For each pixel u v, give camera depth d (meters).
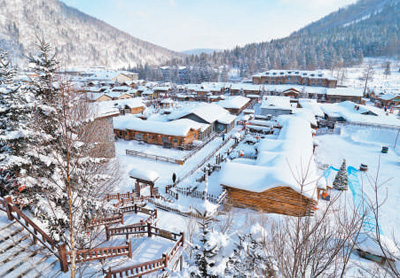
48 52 10.16
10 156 10.77
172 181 24.27
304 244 6.19
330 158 30.95
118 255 11.69
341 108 55.34
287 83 103.31
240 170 19.53
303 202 16.67
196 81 135.88
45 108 9.94
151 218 15.79
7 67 12.23
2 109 11.12
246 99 66.62
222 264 9.14
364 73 120.31
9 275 8.89
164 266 11.44
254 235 8.99
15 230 10.56
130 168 26.55
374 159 30.36
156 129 35.19
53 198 10.46
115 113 26.72
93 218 11.62
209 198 19.88
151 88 94.62
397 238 14.68
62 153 10.19
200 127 37.78
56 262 10.03
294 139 27.12
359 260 11.70
